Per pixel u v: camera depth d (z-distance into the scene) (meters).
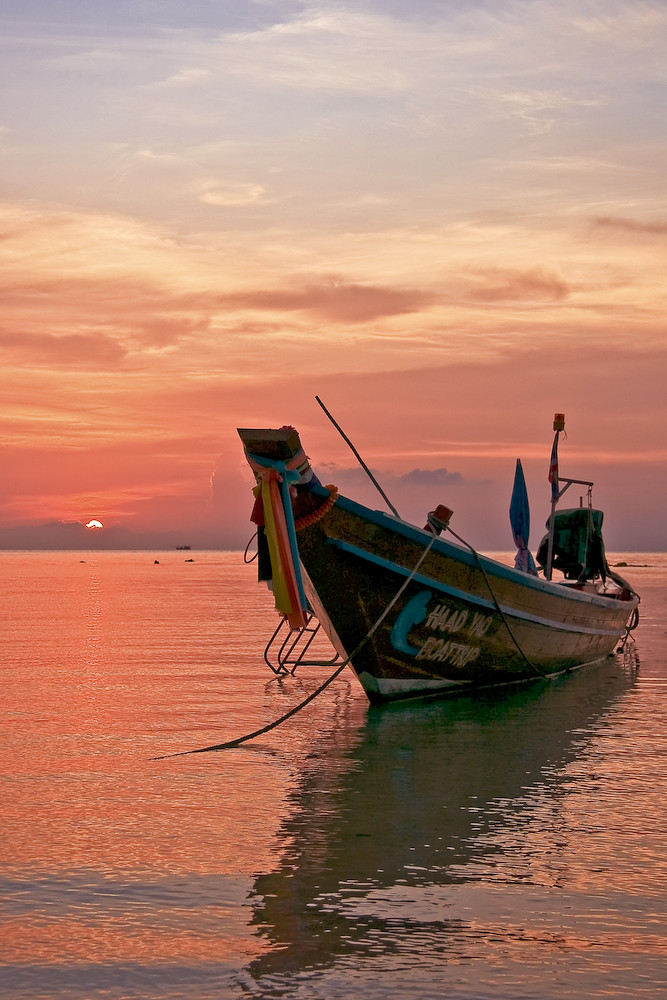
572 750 11.76
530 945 5.99
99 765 10.89
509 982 5.52
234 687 16.88
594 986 5.46
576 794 9.58
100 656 21.34
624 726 13.42
